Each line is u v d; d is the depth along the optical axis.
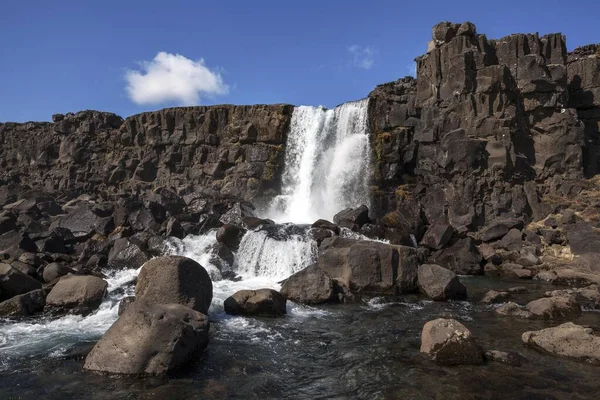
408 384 10.98
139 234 29.23
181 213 35.81
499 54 34.41
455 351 12.30
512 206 30.97
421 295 20.72
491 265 26.34
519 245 28.00
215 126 47.41
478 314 17.47
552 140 32.50
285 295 19.81
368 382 11.18
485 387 10.67
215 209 35.97
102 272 24.94
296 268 25.64
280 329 15.76
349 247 22.62
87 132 54.34
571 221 28.58
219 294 20.64
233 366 12.20
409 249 21.80
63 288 19.09
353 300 19.75
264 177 42.97
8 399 10.26
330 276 21.89
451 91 33.91
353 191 38.19
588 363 12.02
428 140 34.50
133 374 11.34
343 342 14.35
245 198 42.34
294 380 11.37
